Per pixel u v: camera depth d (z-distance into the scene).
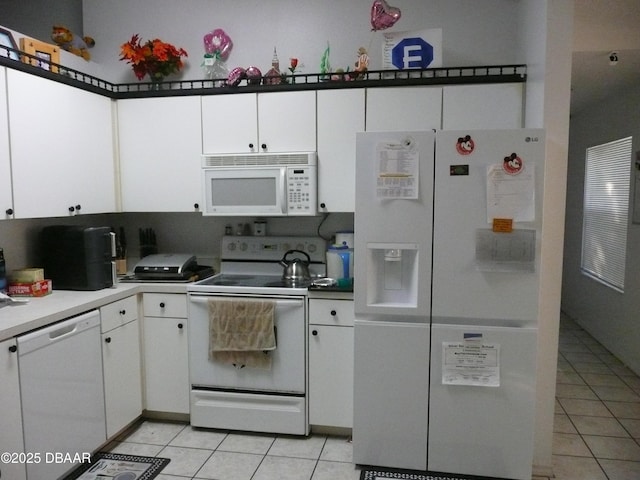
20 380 1.90
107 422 2.47
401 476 2.30
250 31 3.04
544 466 2.32
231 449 2.56
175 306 2.74
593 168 4.84
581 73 3.52
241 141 2.79
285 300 2.58
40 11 3.26
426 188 2.18
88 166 2.68
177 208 2.90
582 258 5.11
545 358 2.27
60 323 2.13
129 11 3.16
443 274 2.20
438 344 2.23
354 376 2.33
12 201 2.17
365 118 2.65
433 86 2.58
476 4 2.80
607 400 3.22
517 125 2.52
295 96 2.71
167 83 2.96
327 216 3.07
